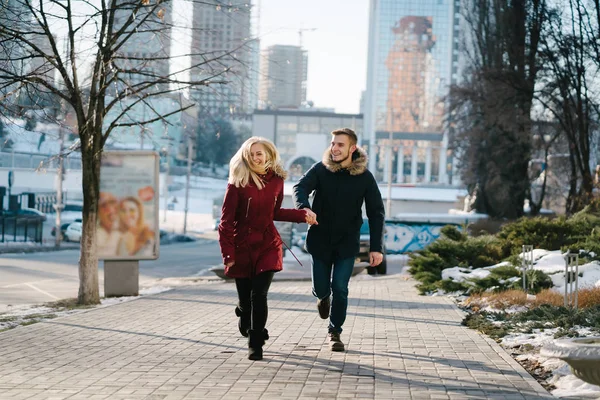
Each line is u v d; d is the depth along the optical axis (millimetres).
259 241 8570
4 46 16141
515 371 8188
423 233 46375
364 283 24141
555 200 63500
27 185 82438
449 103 53000
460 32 53906
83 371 8258
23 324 12766
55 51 16359
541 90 40625
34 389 7281
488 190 54031
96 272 17391
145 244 19297
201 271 34094
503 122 45562
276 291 20422
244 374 8031
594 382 5688
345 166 9141
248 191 8445
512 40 42250
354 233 9250
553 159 57375
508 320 12320
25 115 17156
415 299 17781
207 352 9562
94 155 17188
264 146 8500
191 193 178000
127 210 19312
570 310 11977
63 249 55500
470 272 20500
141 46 18234
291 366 8492
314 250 9289
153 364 8680
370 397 6902
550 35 37531
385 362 8750
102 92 17156
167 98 18781
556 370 8117
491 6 48281
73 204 98875
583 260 18578
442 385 7441
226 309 15203
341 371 8188
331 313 9414
